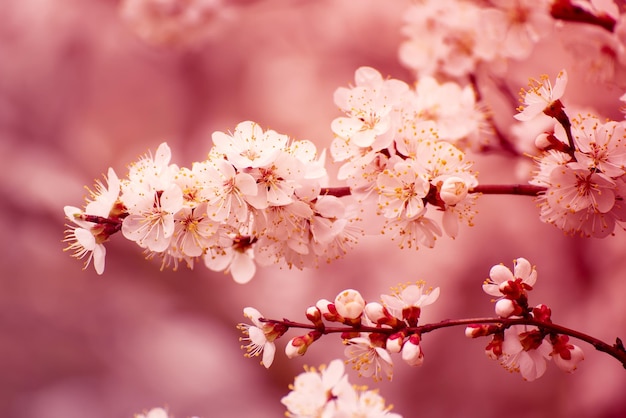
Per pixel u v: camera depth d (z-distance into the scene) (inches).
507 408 83.9
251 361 107.4
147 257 36.0
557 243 83.2
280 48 104.8
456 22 42.0
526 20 40.1
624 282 73.8
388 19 97.7
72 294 114.9
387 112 36.0
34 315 116.1
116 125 112.7
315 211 36.1
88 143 111.4
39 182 103.0
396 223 36.1
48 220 104.8
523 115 35.6
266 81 107.2
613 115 54.0
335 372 34.1
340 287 91.1
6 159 103.3
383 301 35.7
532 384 83.7
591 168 35.4
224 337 110.9
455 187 35.3
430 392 87.4
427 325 35.5
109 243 97.3
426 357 88.9
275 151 35.2
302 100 105.9
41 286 115.3
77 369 114.2
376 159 36.1
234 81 108.7
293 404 34.0
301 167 35.4
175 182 35.3
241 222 35.1
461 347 88.4
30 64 109.2
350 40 100.5
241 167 35.1
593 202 35.6
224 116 110.0
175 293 100.0
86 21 109.5
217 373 107.7
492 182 89.7
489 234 88.5
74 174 107.5
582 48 39.1
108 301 113.9
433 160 35.7
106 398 110.0
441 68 42.8
